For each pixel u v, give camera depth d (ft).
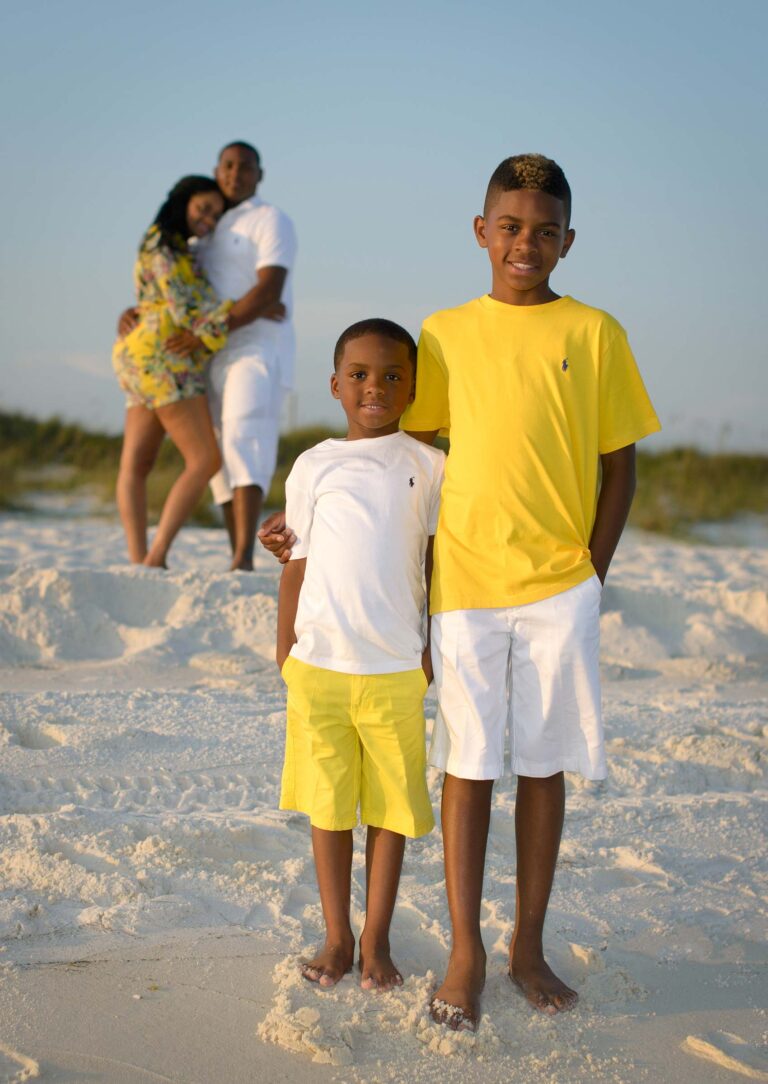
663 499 48.75
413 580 8.71
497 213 8.70
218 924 9.31
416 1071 7.44
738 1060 7.66
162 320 22.11
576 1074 7.49
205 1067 7.39
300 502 8.95
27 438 51.96
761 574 30.19
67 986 8.29
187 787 12.38
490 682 8.45
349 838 8.77
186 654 18.80
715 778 13.53
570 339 8.64
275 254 22.70
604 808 12.17
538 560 8.47
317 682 8.60
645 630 20.95
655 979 8.85
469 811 8.45
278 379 23.18
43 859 10.05
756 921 9.87
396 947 9.17
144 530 23.39
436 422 9.17
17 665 18.12
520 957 8.52
